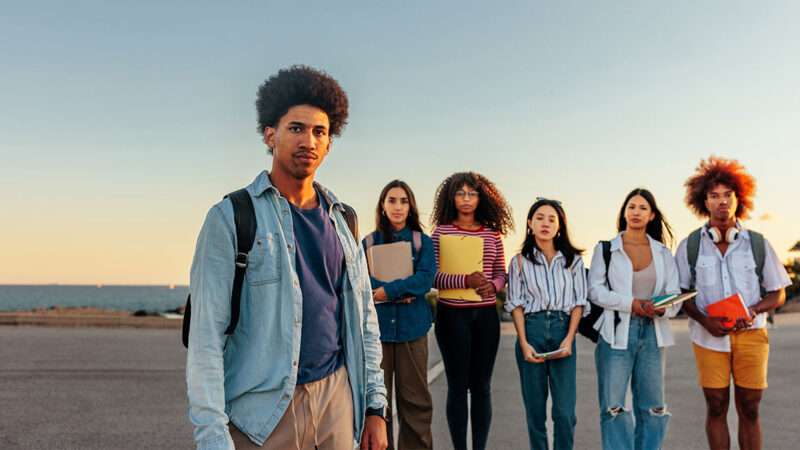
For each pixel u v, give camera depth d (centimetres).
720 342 479
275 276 223
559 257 500
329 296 238
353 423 243
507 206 552
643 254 503
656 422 473
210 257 216
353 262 254
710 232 507
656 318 479
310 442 223
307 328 229
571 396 479
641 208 500
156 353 1257
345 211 263
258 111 247
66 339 1541
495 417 707
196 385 204
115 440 563
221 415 203
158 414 673
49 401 736
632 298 475
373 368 256
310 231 239
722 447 484
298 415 222
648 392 476
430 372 1118
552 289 489
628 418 473
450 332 503
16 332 1747
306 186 246
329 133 254
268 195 234
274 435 217
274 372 216
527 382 484
